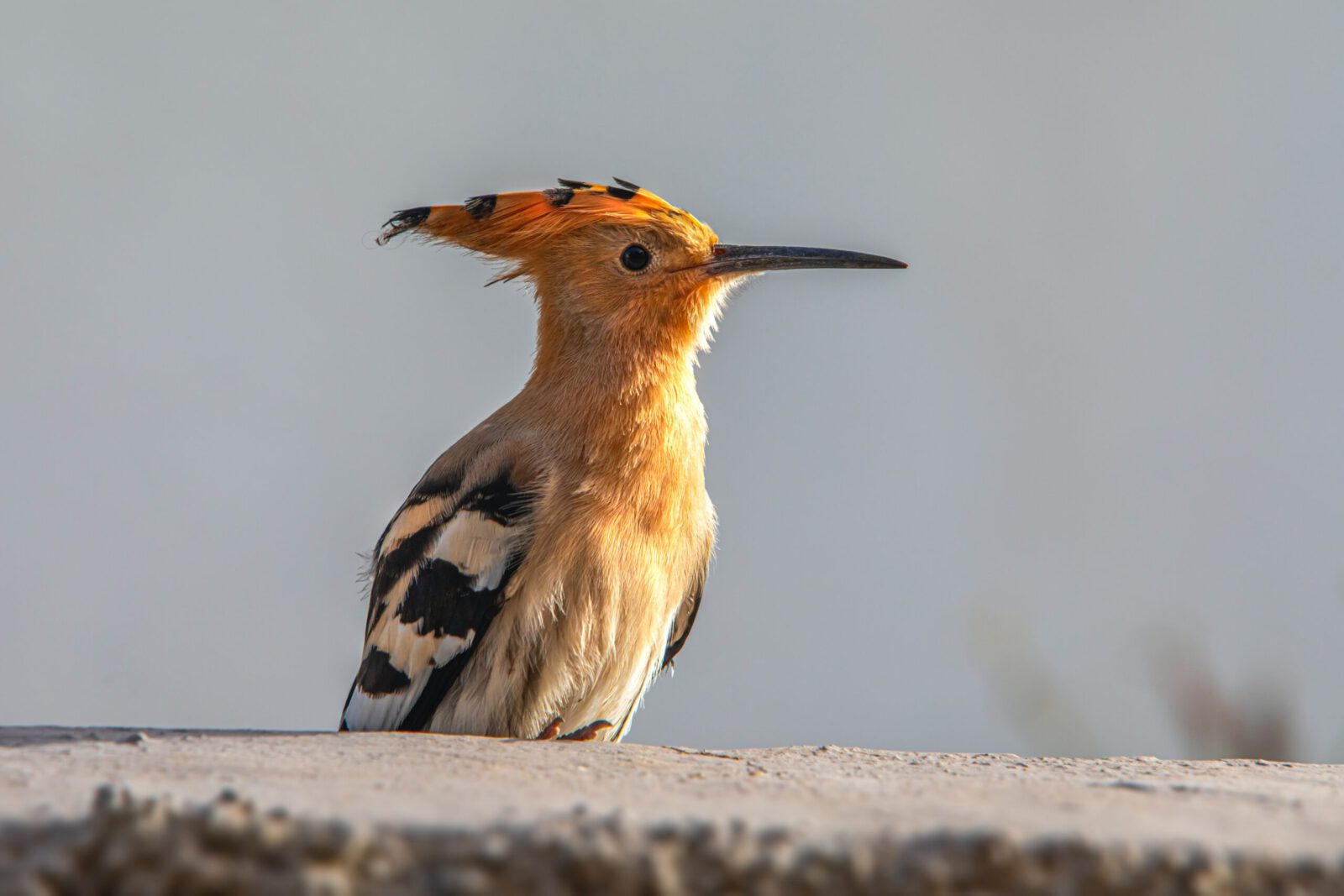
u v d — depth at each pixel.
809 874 5.44
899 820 6.05
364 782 6.08
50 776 6.08
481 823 5.81
